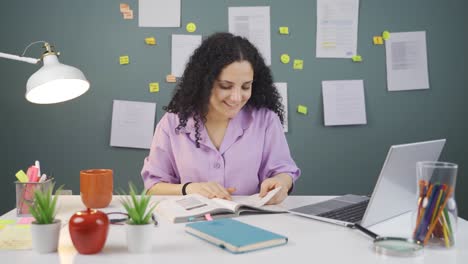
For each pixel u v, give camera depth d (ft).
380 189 3.69
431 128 8.94
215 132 5.69
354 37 8.73
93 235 3.14
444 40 8.84
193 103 5.55
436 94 8.90
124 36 8.50
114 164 8.64
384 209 3.90
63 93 5.38
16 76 8.39
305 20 8.66
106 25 8.47
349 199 4.91
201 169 5.56
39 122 8.49
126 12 8.46
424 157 4.04
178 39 8.52
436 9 8.80
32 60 5.08
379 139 8.89
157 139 5.80
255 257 3.11
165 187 5.22
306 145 8.81
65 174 8.57
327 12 8.67
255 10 8.59
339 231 3.74
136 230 3.18
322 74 8.74
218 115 5.64
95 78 8.51
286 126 8.75
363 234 3.66
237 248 3.17
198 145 5.58
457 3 8.81
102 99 8.55
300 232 3.70
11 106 8.43
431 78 8.88
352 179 8.91
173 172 5.87
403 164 3.78
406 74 8.83
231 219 3.88
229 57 5.07
